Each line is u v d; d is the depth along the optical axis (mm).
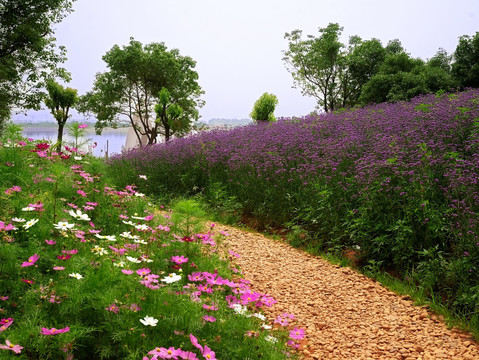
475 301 3734
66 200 4141
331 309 4027
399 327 3645
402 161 5727
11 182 4281
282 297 4246
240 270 4730
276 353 2633
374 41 26594
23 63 20562
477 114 7152
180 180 9828
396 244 4941
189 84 32375
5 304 2361
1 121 20125
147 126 30297
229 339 2568
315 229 6301
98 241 3678
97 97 30703
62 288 2428
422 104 9352
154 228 4191
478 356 3090
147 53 30328
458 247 4219
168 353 2072
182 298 2713
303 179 6953
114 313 2371
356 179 5984
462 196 4840
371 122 9016
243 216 7773
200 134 12539
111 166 11516
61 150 5863
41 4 19594
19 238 3062
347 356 3186
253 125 13297
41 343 2059
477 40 18375
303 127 10219
